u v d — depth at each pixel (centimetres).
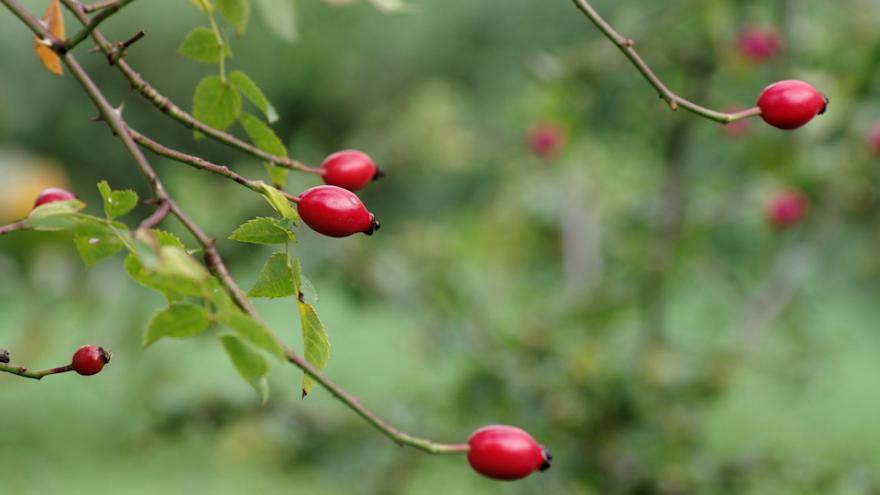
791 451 395
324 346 142
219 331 127
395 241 481
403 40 1712
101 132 1727
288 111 1769
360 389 550
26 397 1009
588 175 505
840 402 982
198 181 412
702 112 164
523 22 1530
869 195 460
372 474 387
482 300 430
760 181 465
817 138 419
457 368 413
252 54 1725
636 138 479
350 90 1750
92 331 412
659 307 428
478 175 816
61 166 1730
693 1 429
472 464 157
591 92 454
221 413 379
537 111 479
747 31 427
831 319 1125
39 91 1686
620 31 444
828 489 371
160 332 126
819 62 431
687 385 396
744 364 431
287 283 141
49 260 420
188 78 1750
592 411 383
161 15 1733
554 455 383
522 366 393
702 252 479
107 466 795
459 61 1681
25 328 427
